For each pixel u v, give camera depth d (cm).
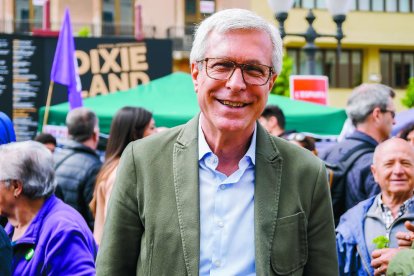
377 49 2747
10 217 303
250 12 217
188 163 221
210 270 214
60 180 464
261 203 217
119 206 222
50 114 815
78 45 1109
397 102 2761
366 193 380
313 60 803
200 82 219
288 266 217
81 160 470
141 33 2428
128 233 221
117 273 222
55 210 299
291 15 2586
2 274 246
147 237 217
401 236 275
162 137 228
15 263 289
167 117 748
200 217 217
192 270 211
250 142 225
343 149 402
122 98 810
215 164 221
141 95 813
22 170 295
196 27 240
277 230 216
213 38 214
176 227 214
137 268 222
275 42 220
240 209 219
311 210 226
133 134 406
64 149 488
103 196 387
